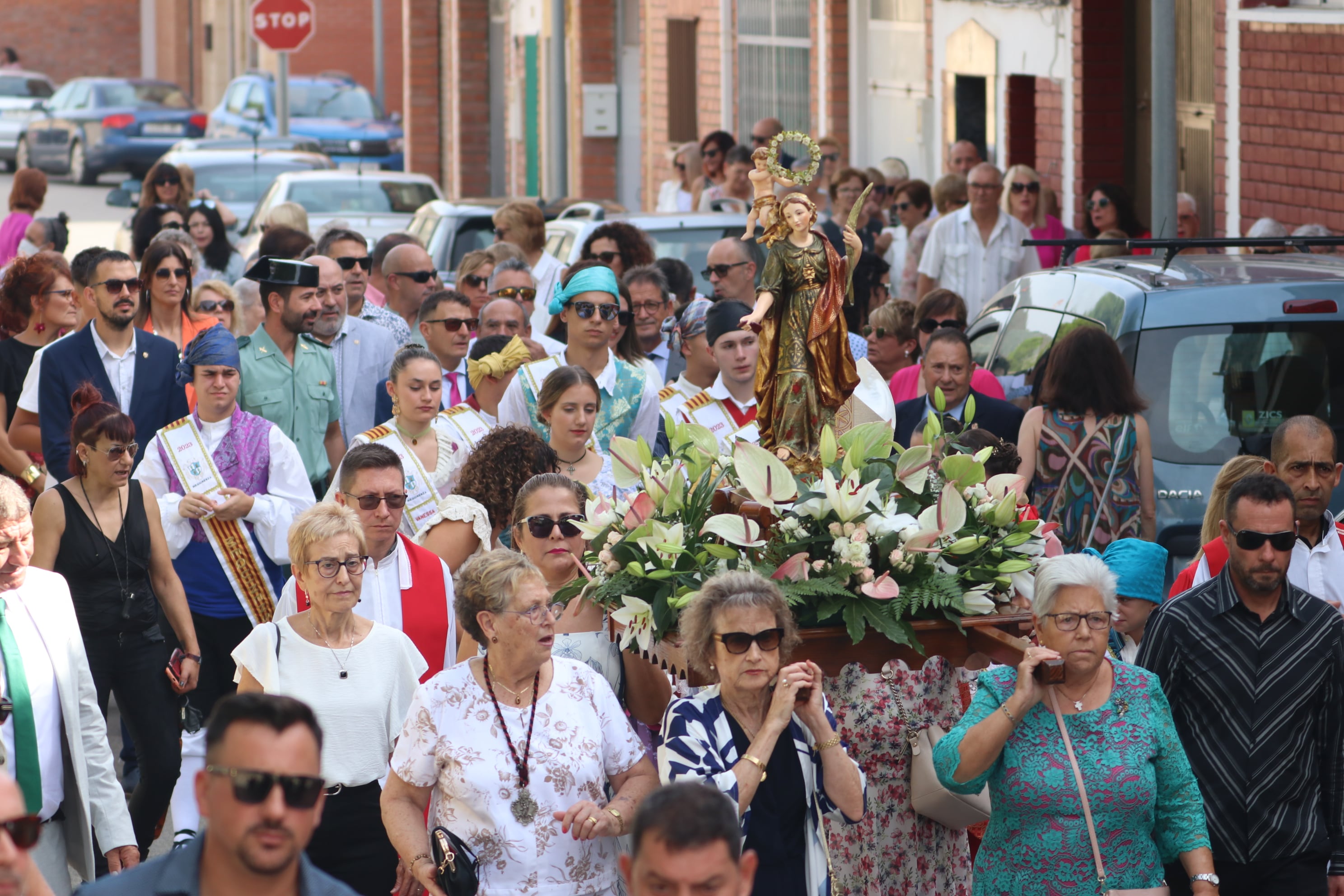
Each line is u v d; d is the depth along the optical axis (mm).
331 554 12289
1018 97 34781
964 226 28250
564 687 11141
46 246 30781
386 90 100188
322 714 12328
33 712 12445
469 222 33375
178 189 33875
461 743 10914
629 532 11203
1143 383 17156
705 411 17000
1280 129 26062
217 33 114812
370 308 22953
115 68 125250
